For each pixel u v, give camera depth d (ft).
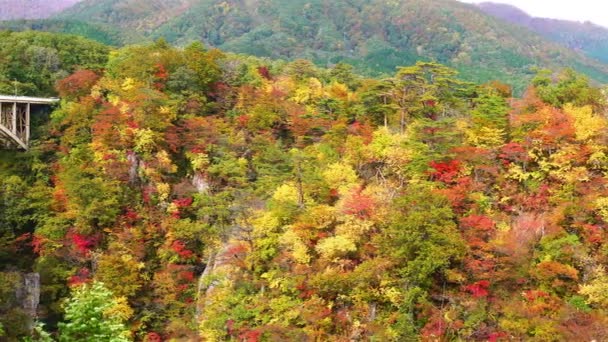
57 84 244.42
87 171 197.26
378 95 222.28
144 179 198.90
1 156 222.07
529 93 209.67
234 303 147.43
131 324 163.02
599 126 169.89
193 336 151.02
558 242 142.82
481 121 190.19
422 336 132.57
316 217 150.20
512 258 139.95
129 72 230.07
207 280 161.58
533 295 135.23
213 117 219.20
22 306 160.56
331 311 139.54
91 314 61.62
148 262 180.55
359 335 134.31
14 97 223.30
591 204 149.79
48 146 222.69
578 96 203.51
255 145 203.92
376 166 186.29
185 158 206.39
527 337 128.06
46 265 176.55
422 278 136.15
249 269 155.94
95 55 273.33
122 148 203.31
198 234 181.68
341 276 137.59
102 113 207.62
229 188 184.96
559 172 165.48
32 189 200.85
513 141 179.83
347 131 206.49
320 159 186.80
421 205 146.00
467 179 165.48
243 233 162.30
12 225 196.95
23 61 257.96
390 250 140.87
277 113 222.07
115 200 187.52
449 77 255.91
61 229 184.96
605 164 165.27
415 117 217.36
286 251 152.15
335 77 300.61
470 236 145.07
